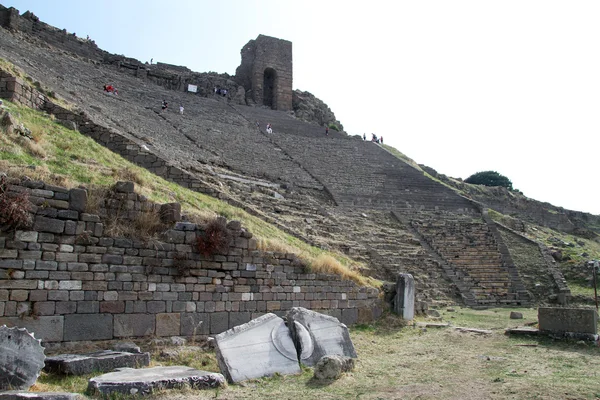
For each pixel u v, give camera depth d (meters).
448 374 9.21
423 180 40.88
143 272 10.85
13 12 44.66
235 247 12.71
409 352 11.67
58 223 9.87
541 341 12.88
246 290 12.73
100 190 11.10
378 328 15.04
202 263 11.94
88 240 10.17
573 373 9.12
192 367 9.10
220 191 19.95
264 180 31.19
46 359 8.05
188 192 17.67
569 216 52.03
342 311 15.05
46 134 15.66
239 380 8.34
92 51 52.03
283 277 13.69
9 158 11.91
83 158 14.96
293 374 9.03
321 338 10.22
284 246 14.36
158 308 10.95
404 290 16.55
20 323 9.06
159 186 15.57
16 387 6.79
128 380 7.20
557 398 7.32
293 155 39.69
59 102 21.02
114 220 10.85
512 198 51.12
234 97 58.38
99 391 6.82
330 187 34.69
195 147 32.38
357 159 43.31
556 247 31.75
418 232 30.25
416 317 17.44
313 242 20.20
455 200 37.62
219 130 40.66
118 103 36.56
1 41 35.97
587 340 12.26
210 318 11.83
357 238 26.22
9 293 9.05
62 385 7.32
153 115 37.94
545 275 26.78
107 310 10.17
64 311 9.62
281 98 61.62
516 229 36.06
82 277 9.96
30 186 9.90
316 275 14.52
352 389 8.07
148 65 56.41
